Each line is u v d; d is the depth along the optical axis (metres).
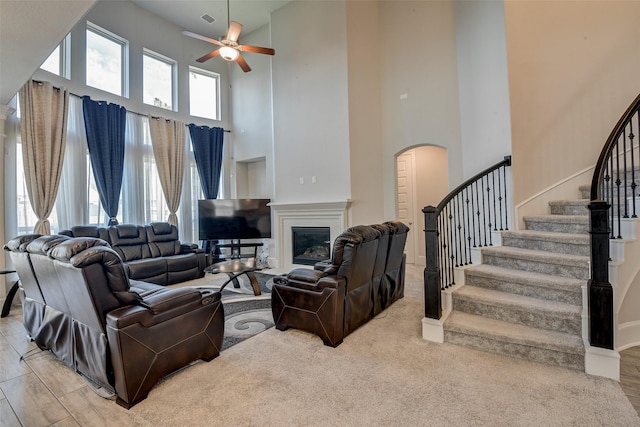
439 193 5.95
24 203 4.31
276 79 6.17
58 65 4.82
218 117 7.36
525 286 2.72
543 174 3.82
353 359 2.37
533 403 1.80
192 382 2.10
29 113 4.27
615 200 3.26
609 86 3.59
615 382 1.98
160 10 6.16
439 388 1.97
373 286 3.19
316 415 1.75
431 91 5.23
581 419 1.66
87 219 5.05
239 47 4.54
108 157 5.23
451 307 2.86
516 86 3.88
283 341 2.72
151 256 5.13
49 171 4.45
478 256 3.29
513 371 2.14
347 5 5.20
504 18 3.95
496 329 2.44
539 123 3.85
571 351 2.13
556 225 3.35
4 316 3.53
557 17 3.82
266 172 6.82
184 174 6.61
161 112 6.30
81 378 2.19
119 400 1.89
